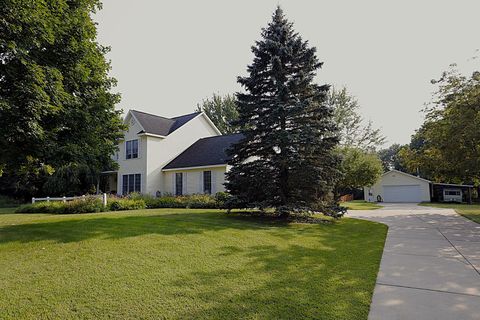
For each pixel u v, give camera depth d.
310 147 10.08
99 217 9.52
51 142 7.33
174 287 4.04
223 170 18.66
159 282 4.19
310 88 10.73
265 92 10.95
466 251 6.59
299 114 10.23
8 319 3.10
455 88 13.77
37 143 7.14
